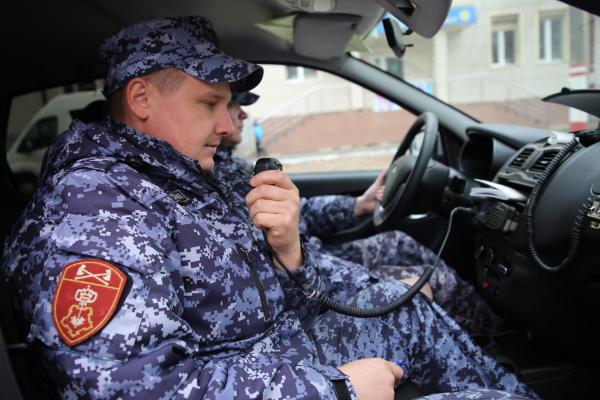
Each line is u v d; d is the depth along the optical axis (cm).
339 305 121
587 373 153
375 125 1035
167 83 105
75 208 90
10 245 95
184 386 81
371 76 230
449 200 190
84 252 83
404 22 135
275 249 118
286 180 110
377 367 100
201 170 112
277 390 85
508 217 150
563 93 160
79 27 176
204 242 101
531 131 188
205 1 171
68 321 78
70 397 78
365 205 209
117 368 76
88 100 224
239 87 125
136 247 86
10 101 221
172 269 93
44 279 83
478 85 1358
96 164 98
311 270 122
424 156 173
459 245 213
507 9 1297
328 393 88
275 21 183
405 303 126
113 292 80
